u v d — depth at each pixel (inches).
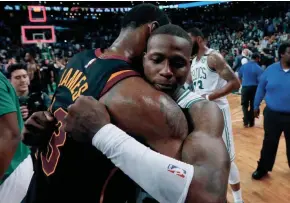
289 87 109.8
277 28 618.5
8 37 960.3
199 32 95.4
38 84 141.9
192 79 102.5
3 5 986.7
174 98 33.2
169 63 29.2
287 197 104.9
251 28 713.6
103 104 28.4
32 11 861.8
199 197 25.5
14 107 47.3
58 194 31.2
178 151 27.2
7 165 46.0
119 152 26.2
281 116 113.0
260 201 102.6
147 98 27.1
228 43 722.2
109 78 29.5
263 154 117.7
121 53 33.2
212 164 26.5
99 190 30.3
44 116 34.0
